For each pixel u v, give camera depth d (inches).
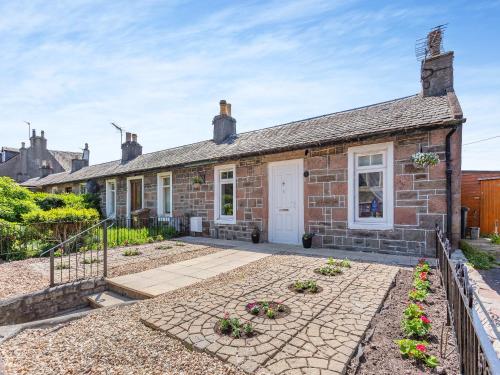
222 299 152.3
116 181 610.2
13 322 168.1
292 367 89.9
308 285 167.3
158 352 103.3
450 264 117.3
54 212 329.7
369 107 357.7
